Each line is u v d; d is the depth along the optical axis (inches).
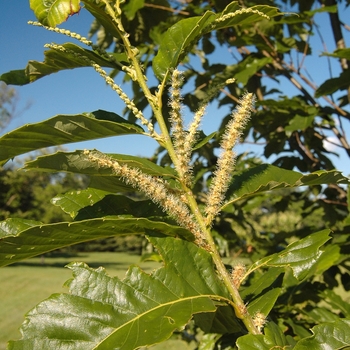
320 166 34.5
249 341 11.9
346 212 34.4
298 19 30.8
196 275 12.5
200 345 20.3
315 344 12.7
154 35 33.5
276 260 13.5
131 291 11.6
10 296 125.5
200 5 37.8
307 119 28.6
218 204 13.2
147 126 12.7
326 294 24.4
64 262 251.8
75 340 10.6
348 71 26.8
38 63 14.4
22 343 10.4
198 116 13.3
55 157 11.2
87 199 14.7
